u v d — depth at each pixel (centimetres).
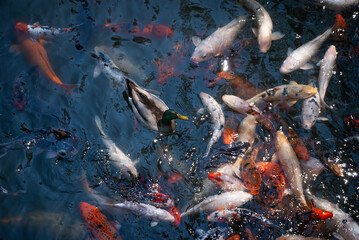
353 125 455
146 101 454
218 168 438
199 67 488
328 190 432
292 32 499
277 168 435
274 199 426
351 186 433
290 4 513
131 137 458
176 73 484
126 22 511
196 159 447
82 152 450
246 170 435
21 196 434
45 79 479
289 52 489
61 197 434
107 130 461
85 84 479
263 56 491
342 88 472
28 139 452
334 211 421
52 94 474
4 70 482
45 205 431
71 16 512
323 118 459
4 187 437
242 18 505
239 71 485
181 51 495
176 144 455
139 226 421
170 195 434
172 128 458
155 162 448
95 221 420
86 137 457
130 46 498
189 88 479
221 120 457
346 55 484
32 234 420
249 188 428
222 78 482
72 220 424
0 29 502
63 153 448
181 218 423
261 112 462
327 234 414
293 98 463
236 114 465
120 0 520
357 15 501
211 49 488
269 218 420
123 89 477
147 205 424
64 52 494
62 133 454
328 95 470
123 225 421
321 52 487
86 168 445
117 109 470
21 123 461
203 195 432
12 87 474
